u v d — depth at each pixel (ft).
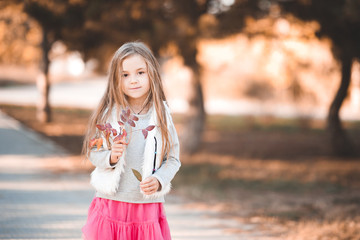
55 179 30.81
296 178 37.52
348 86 50.31
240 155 51.70
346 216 22.41
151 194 9.18
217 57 47.98
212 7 36.22
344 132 53.11
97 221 9.36
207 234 18.85
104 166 9.17
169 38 33.24
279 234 18.99
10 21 60.03
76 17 37.52
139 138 9.45
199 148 45.98
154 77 9.60
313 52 46.26
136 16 33.96
